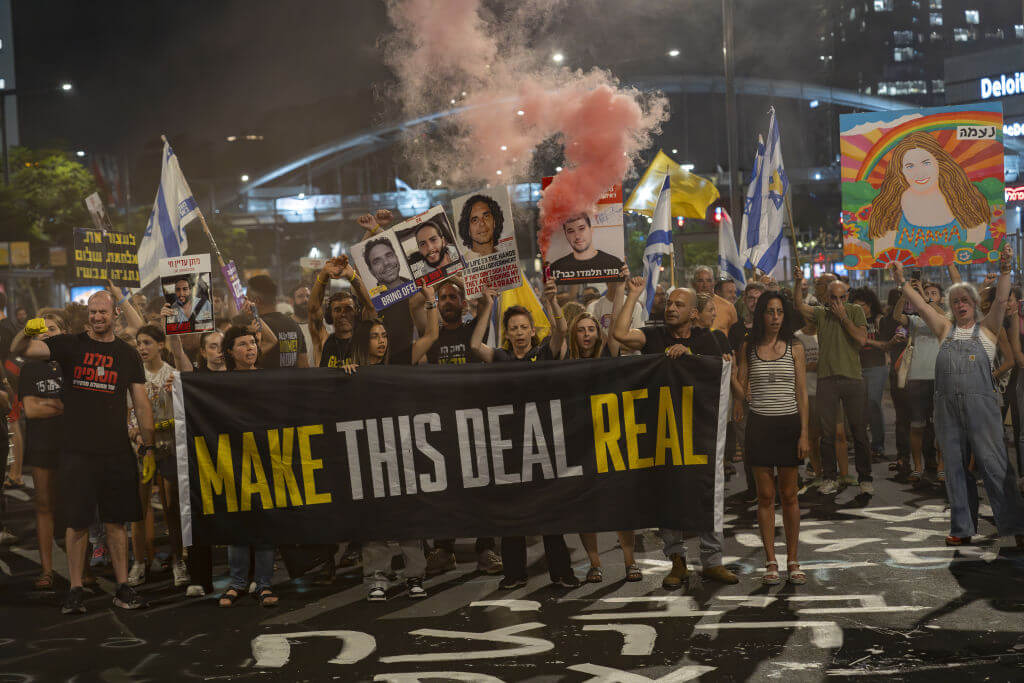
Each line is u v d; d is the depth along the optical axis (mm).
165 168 8508
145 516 7902
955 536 7660
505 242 7562
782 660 5230
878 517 8836
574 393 7078
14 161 56375
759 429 6820
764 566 7320
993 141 8227
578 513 7016
